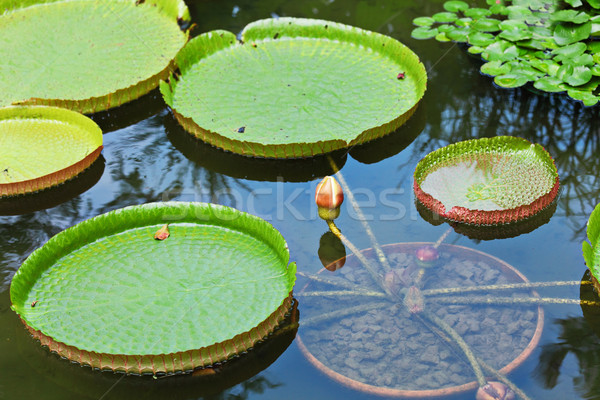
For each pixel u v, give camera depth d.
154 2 5.22
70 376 2.66
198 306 2.83
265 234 3.13
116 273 3.00
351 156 3.90
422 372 2.63
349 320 2.89
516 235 3.33
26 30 5.00
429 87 4.38
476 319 2.87
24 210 3.54
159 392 2.59
